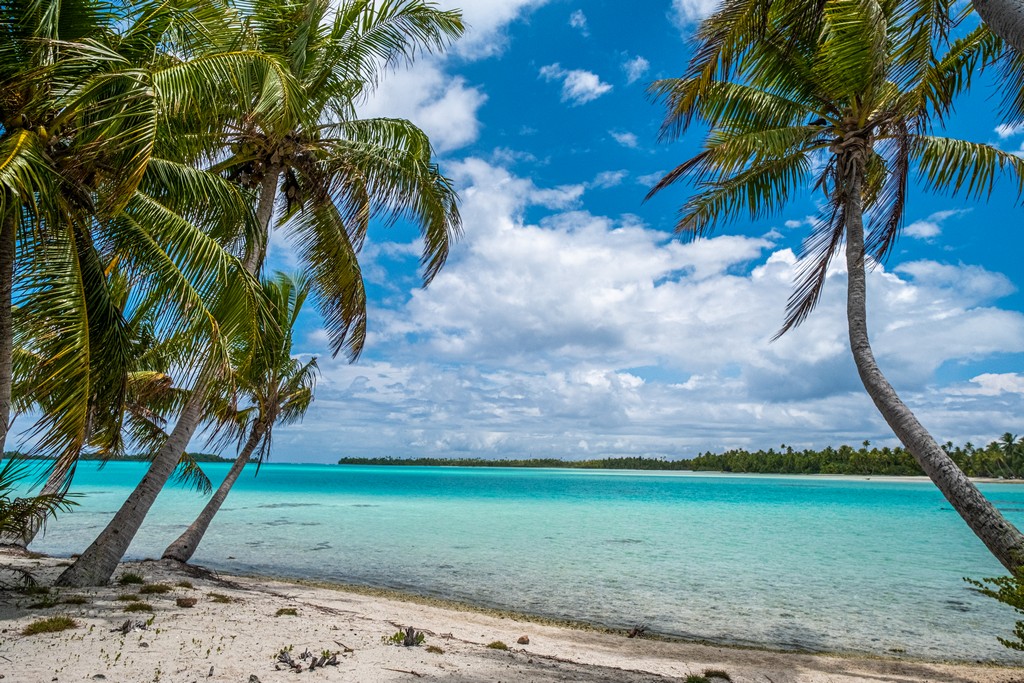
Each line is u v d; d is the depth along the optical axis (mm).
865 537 25984
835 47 9414
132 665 5559
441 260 13305
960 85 9375
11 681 4879
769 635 10781
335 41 12094
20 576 10203
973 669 8805
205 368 8188
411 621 9875
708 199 12125
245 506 38188
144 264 7543
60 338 6281
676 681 6992
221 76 8070
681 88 10461
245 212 8953
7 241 6898
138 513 10133
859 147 9961
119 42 7691
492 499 51500
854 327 9469
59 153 6738
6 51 6707
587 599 13422
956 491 7738
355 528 26562
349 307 13336
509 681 6117
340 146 11977
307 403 16953
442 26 12812
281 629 7773
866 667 8742
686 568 17484
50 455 6172
